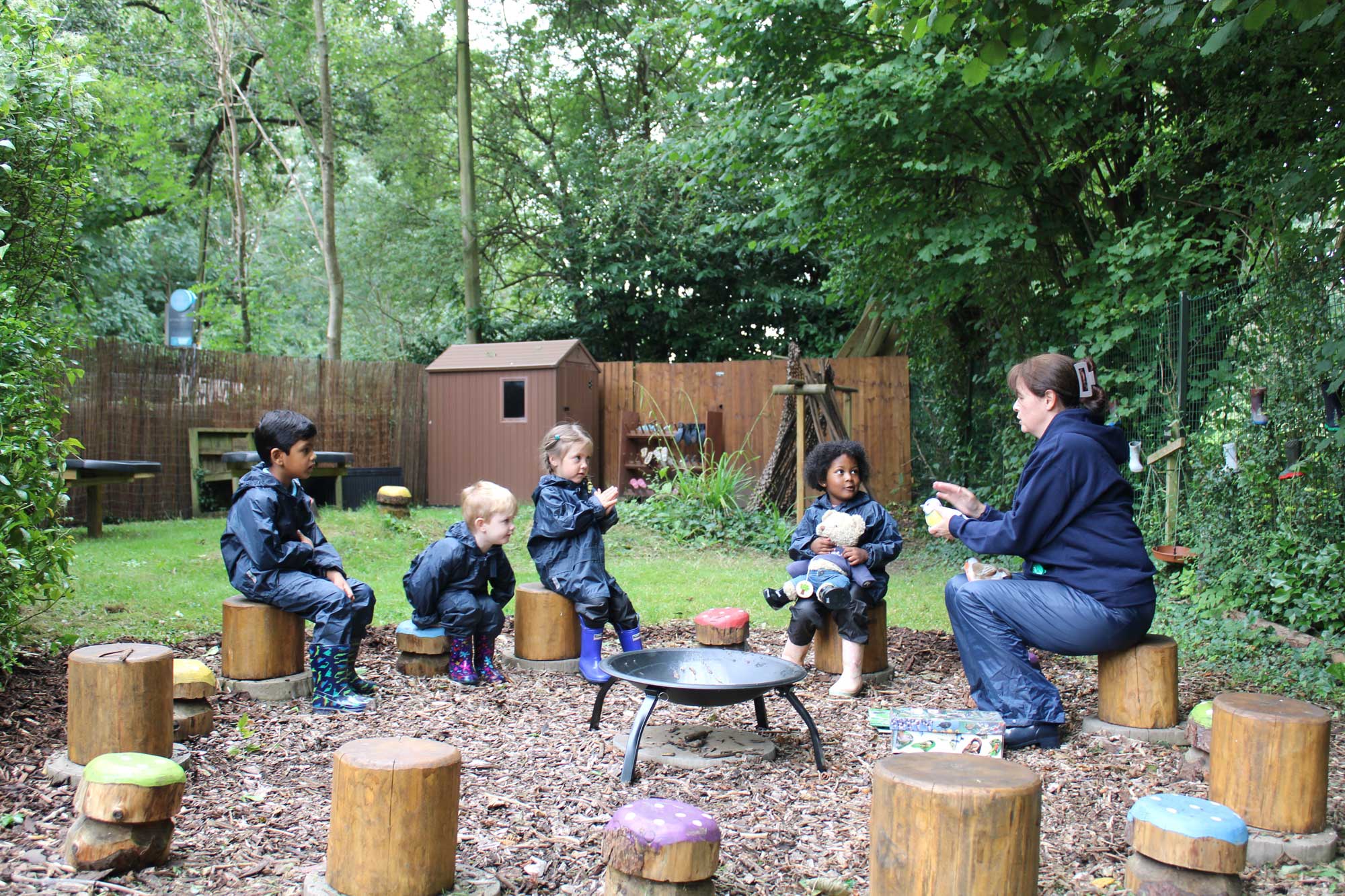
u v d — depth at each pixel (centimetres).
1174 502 797
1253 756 308
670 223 1773
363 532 962
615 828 254
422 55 2070
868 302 1198
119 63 1820
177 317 1544
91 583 682
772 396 1442
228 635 458
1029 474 410
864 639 482
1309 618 589
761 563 944
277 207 2748
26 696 425
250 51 1820
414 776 253
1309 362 621
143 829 270
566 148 2127
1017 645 413
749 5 917
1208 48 498
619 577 840
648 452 1381
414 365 1450
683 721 438
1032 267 979
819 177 967
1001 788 230
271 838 296
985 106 834
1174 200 841
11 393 426
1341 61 725
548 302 2214
